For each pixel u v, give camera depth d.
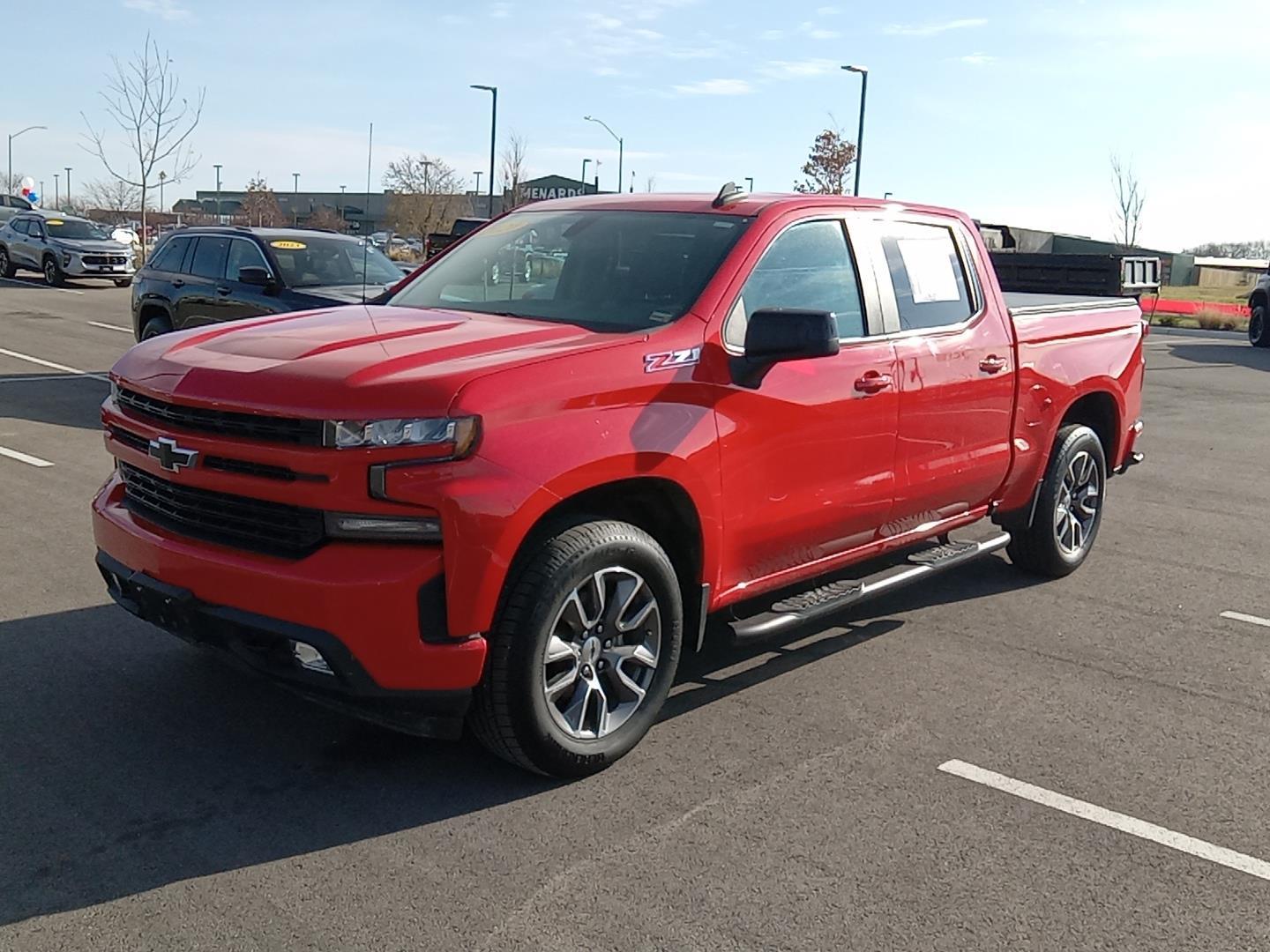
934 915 3.41
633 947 3.21
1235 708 5.09
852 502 5.13
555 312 4.80
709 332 4.48
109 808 3.88
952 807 4.09
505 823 3.86
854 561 5.39
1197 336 27.69
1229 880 3.68
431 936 3.23
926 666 5.47
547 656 3.97
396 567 3.66
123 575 4.22
